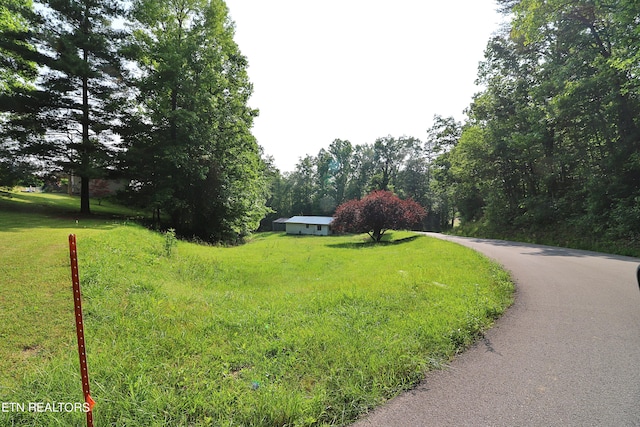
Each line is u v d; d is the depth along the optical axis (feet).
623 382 9.87
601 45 55.93
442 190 150.71
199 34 67.87
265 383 9.68
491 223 93.91
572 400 8.93
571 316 16.26
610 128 56.08
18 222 44.45
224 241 76.38
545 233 66.69
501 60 84.64
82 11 60.13
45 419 7.95
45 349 11.91
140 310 15.92
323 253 55.62
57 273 19.69
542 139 67.72
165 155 62.34
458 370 10.77
